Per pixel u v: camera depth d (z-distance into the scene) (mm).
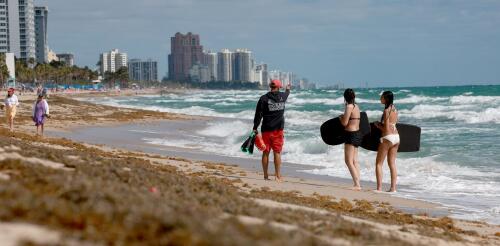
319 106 101312
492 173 24453
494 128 46125
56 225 6945
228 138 42500
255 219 9609
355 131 19266
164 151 34625
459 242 11859
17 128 43656
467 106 76562
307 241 7777
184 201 10125
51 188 9008
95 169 12383
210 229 7086
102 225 7148
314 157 31031
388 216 14766
